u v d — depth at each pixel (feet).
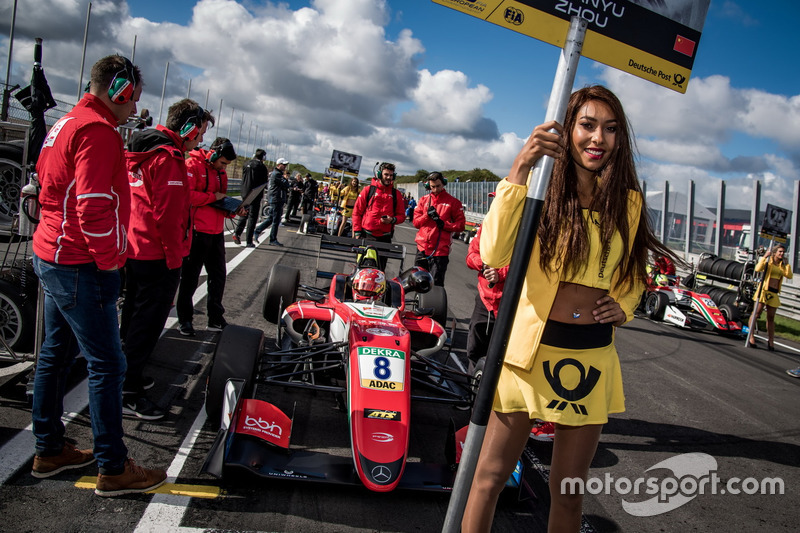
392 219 26.76
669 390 20.81
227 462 9.53
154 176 11.84
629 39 5.65
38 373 9.16
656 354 26.86
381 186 27.14
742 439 16.58
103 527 8.43
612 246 6.20
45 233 8.43
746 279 41.45
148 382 13.69
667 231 59.72
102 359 8.73
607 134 6.02
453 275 43.96
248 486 10.10
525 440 6.39
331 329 14.89
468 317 27.78
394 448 9.79
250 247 41.06
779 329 41.01
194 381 14.65
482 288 15.30
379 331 12.55
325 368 12.98
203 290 25.18
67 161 8.14
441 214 24.48
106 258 8.23
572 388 6.12
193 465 10.59
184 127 12.62
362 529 9.25
